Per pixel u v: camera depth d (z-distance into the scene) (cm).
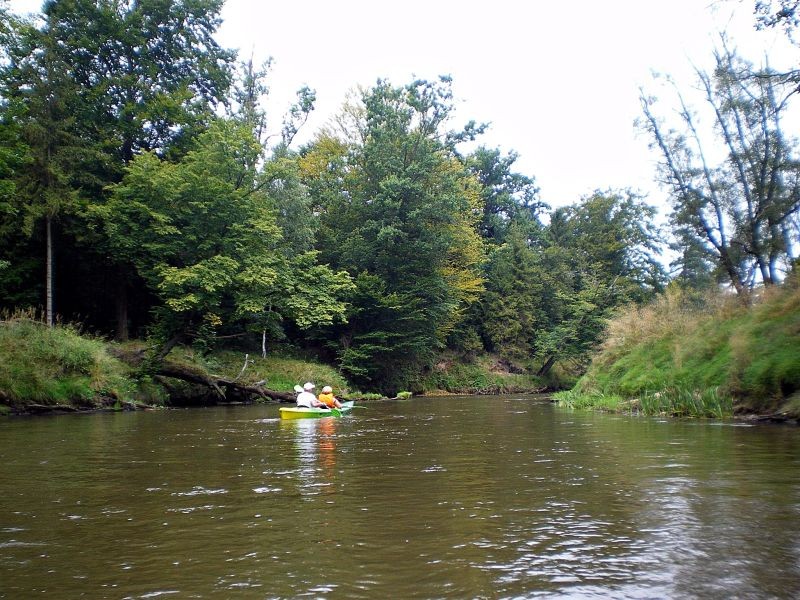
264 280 2516
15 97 2505
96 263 2862
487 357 4928
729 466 760
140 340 2998
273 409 2136
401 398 3312
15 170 2394
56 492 648
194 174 2511
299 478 716
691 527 475
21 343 1912
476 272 4544
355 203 3756
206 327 2659
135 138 2975
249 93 3762
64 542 461
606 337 2602
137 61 3064
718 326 1783
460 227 4106
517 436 1162
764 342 1487
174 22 3186
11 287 2702
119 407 2072
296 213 3300
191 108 3108
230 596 347
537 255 5409
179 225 2591
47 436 1216
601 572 376
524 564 394
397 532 474
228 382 2470
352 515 530
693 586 349
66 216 2600
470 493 619
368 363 3603
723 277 2498
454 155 5278
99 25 2912
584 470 751
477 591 347
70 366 2009
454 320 4369
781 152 2206
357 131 4191
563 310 5269
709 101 2455
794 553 407
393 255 3759
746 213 2359
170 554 427
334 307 3066
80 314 3103
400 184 3556
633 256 5319
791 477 680
